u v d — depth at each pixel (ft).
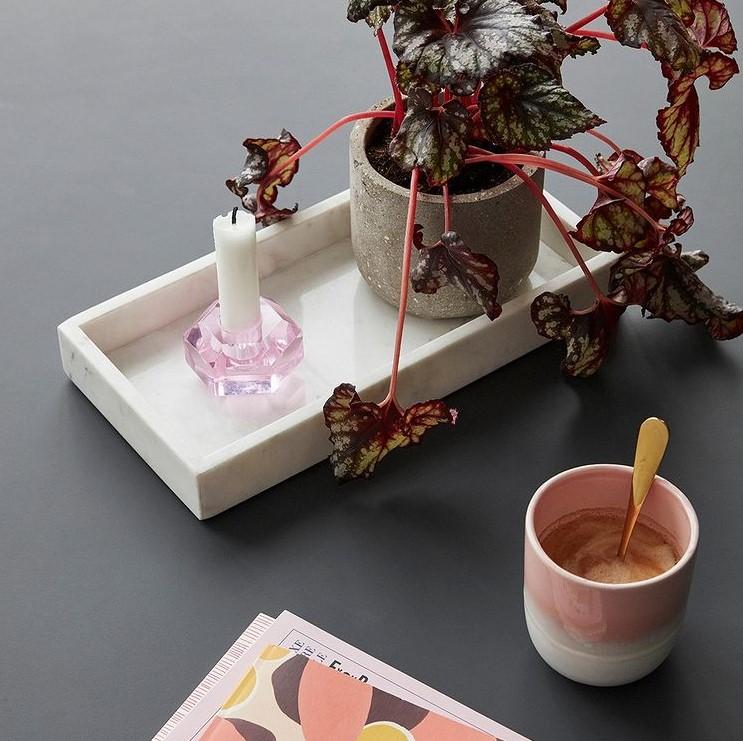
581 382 5.16
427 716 4.54
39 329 5.29
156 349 5.22
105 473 5.01
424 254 4.87
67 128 5.78
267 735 4.52
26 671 4.71
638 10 4.84
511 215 5.02
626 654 4.54
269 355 5.08
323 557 4.87
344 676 4.59
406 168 4.81
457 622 4.76
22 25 6.08
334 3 6.17
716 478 4.98
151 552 4.88
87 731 4.62
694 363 5.20
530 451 5.04
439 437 5.07
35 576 4.85
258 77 5.93
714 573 4.83
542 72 4.77
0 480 5.00
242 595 4.81
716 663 4.69
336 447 4.90
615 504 4.65
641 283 5.07
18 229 5.51
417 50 4.70
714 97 5.84
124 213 5.56
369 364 5.17
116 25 6.09
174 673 4.70
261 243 5.33
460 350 5.08
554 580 4.47
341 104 5.86
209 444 5.02
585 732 4.60
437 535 4.90
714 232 5.48
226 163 5.69
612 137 5.75
